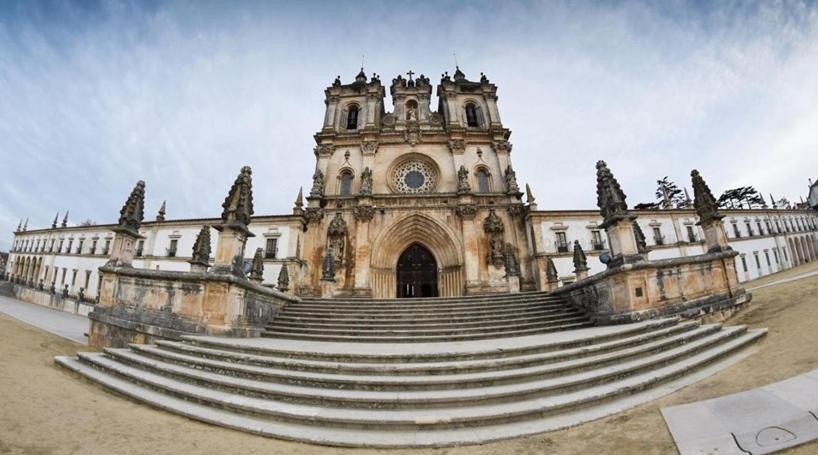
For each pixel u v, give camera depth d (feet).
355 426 19.89
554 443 17.61
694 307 42.27
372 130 113.91
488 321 49.06
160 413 22.29
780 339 28.91
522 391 22.09
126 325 42.93
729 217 132.36
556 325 47.60
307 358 29.22
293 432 19.45
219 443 18.33
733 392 19.99
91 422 19.30
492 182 108.88
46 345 38.24
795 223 150.71
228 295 41.37
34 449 15.44
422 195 102.83
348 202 103.76
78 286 136.67
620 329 35.12
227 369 27.32
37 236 179.22
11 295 162.61
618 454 15.83
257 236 101.71
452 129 113.09
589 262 100.53
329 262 84.89
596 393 22.07
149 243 112.16
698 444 15.43
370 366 25.76
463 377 23.95
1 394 20.61
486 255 97.76
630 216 44.65
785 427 14.98
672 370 24.93
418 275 103.76
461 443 18.06
